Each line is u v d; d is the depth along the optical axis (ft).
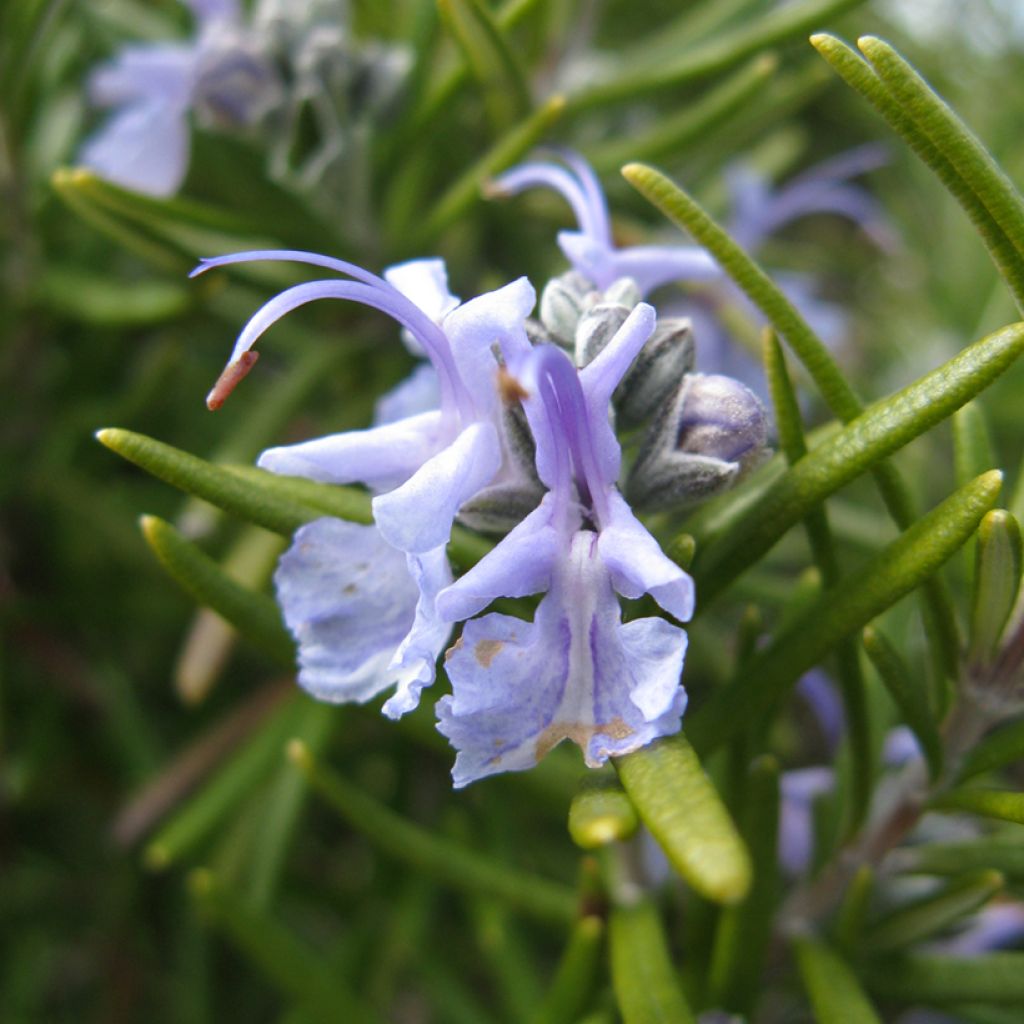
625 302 0.19
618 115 0.40
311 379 0.30
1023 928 0.25
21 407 0.34
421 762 0.33
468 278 0.34
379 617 0.18
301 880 0.33
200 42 0.30
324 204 0.30
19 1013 0.33
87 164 0.32
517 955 0.27
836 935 0.20
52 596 0.35
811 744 0.30
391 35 0.34
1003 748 0.19
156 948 0.35
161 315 0.29
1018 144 0.38
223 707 0.36
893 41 0.39
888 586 0.17
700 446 0.18
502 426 0.17
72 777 0.35
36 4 0.27
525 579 0.16
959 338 0.37
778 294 0.17
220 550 0.33
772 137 0.42
